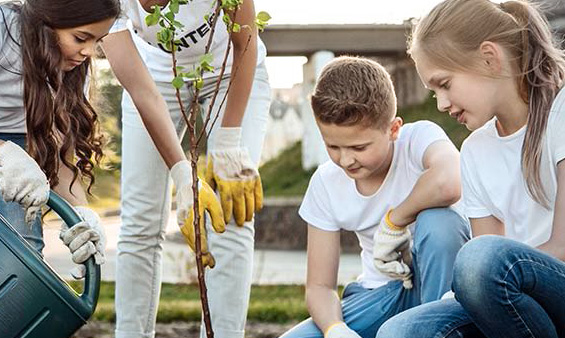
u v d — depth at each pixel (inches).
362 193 117.2
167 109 122.6
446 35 100.7
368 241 119.7
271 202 371.6
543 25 103.2
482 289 91.7
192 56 130.3
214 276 129.4
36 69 106.0
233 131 126.8
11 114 116.2
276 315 192.4
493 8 102.2
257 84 132.6
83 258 94.0
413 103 420.5
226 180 125.1
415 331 96.7
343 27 375.2
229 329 129.7
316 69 378.0
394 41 375.6
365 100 105.6
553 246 96.6
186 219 112.7
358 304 117.1
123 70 120.4
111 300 209.3
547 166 101.4
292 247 366.0
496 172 106.6
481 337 98.7
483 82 101.0
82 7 104.1
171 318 189.8
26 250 88.3
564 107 100.1
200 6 124.9
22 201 97.0
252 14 121.4
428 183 109.7
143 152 132.2
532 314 92.9
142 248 134.4
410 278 112.4
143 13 124.5
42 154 108.9
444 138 115.3
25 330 88.7
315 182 119.7
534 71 101.5
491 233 108.5
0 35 109.3
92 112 118.0
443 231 107.8
